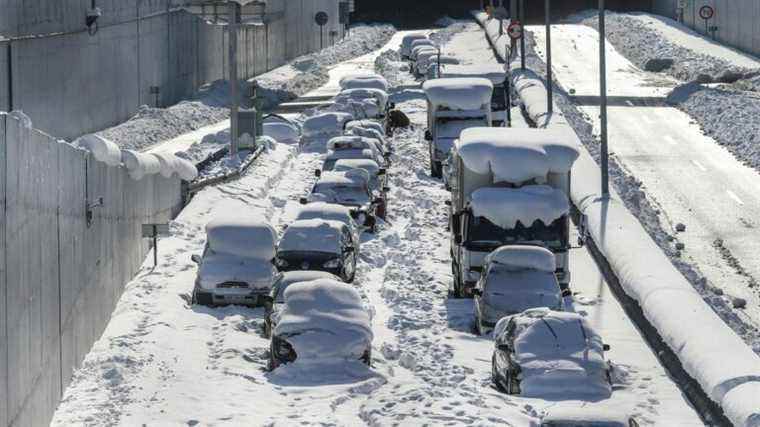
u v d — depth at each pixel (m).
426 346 59.03
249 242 69.44
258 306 67.56
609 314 66.25
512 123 142.88
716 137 132.88
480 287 62.94
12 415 38.22
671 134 137.00
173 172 91.50
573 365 50.41
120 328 61.16
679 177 112.25
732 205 100.06
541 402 48.59
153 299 67.69
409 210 98.69
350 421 46.72
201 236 88.06
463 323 63.84
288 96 188.38
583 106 160.12
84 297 55.44
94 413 46.69
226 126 158.75
